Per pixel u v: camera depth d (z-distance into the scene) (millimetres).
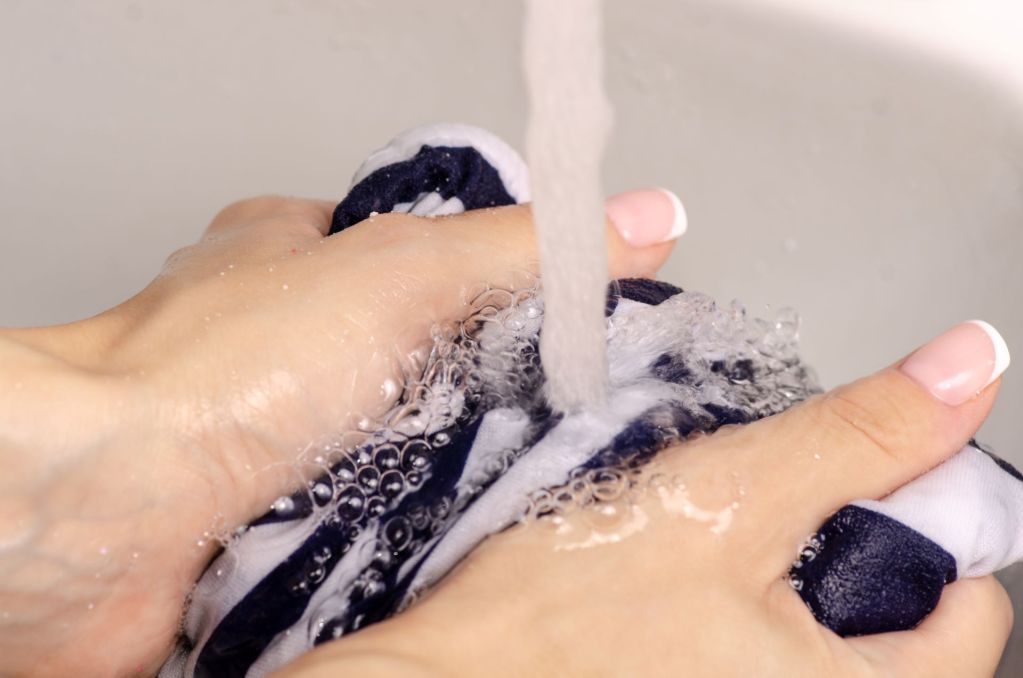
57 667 332
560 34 321
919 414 326
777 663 302
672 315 349
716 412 333
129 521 322
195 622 333
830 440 323
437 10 463
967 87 404
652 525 310
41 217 476
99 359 327
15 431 310
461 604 297
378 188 376
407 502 322
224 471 326
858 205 418
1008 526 323
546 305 327
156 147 480
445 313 343
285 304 334
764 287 430
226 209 397
